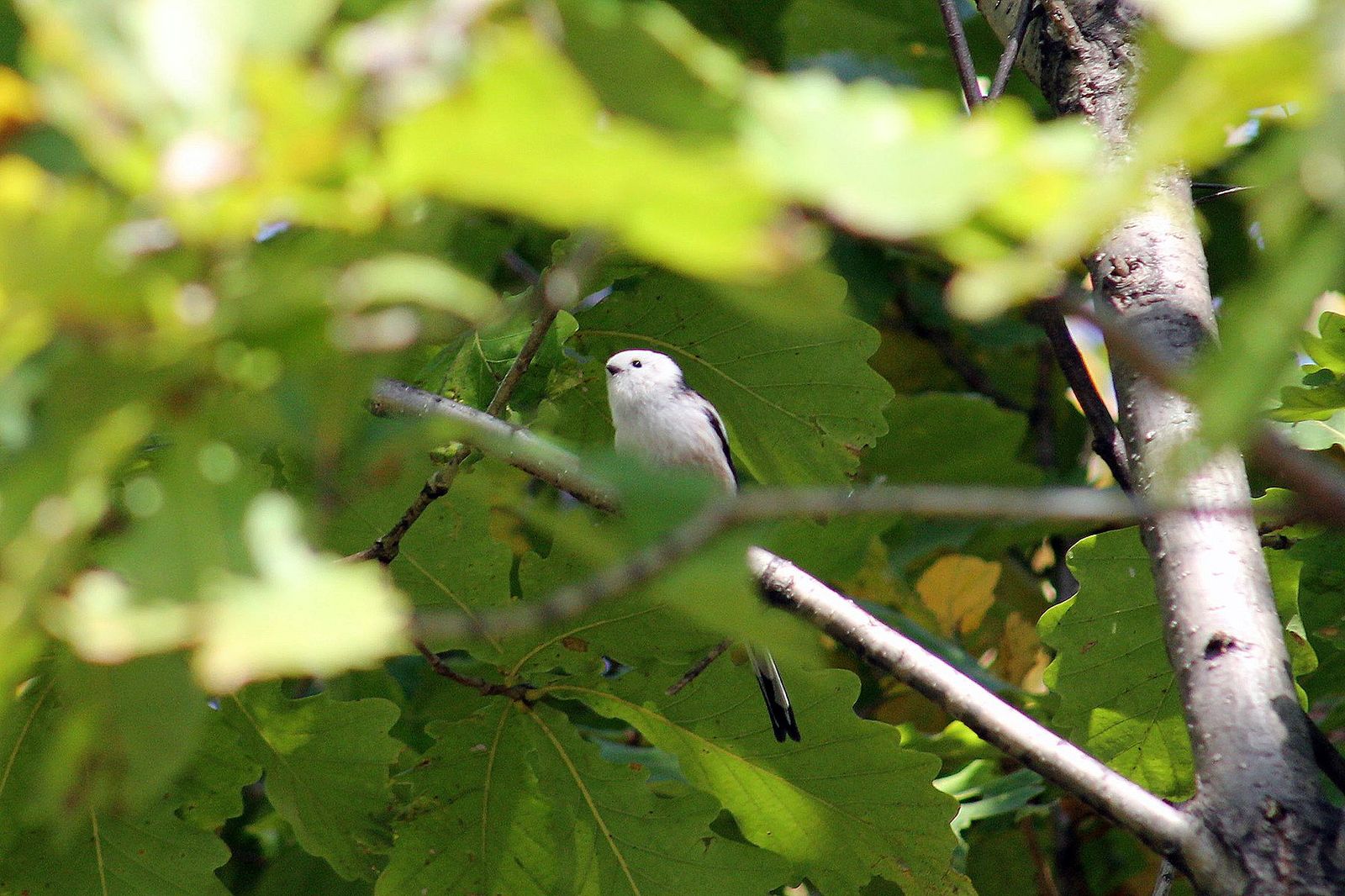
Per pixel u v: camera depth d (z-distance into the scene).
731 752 7.29
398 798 7.69
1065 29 7.93
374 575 2.83
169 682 3.15
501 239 11.68
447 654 10.97
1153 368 2.46
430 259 2.80
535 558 6.97
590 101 2.28
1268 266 2.23
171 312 2.66
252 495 2.92
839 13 13.84
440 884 7.48
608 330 8.61
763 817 7.48
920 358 14.47
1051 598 13.13
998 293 2.31
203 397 2.87
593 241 3.28
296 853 9.69
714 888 7.36
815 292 2.42
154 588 2.83
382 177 2.52
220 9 2.56
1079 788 5.68
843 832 7.41
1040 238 2.29
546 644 7.05
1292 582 7.80
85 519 2.86
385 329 2.85
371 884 8.80
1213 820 5.47
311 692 10.82
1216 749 5.62
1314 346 7.31
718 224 2.21
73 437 2.81
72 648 3.25
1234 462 6.36
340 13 2.79
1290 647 7.59
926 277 14.30
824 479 8.90
